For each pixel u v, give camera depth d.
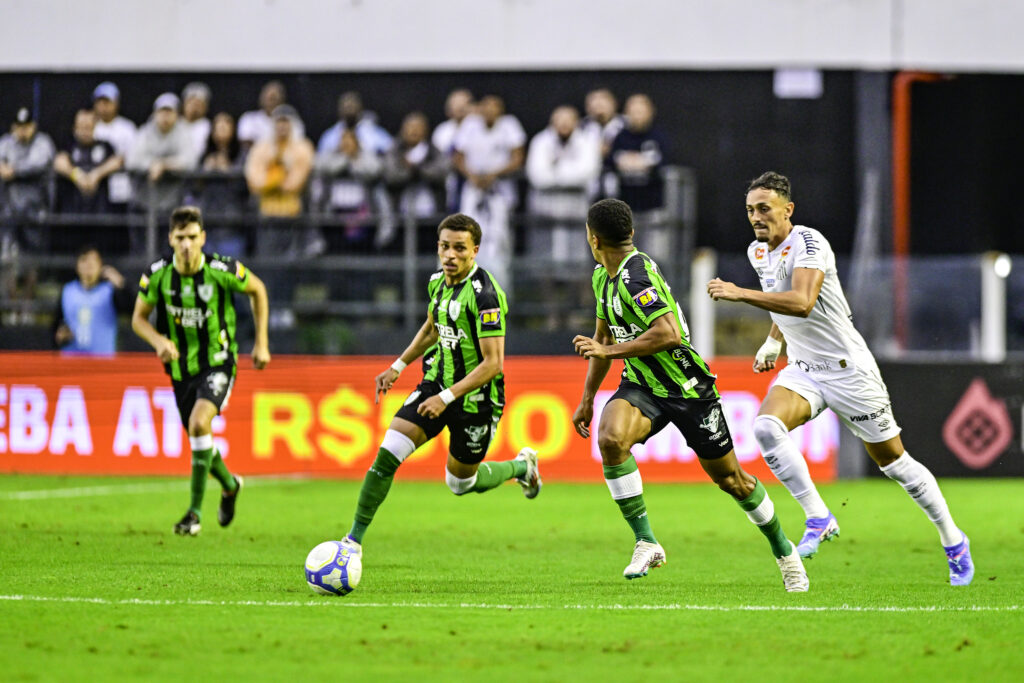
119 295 49.84
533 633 18.86
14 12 62.56
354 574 21.94
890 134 62.47
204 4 62.78
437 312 24.02
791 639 18.53
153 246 53.81
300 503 39.59
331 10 62.81
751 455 47.09
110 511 36.62
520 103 61.69
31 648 17.45
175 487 43.78
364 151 56.12
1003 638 18.72
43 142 55.69
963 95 63.31
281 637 18.38
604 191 55.56
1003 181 63.75
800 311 22.34
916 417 48.00
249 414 47.78
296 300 50.44
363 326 50.47
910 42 63.09
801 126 62.28
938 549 30.42
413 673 16.27
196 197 55.56
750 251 24.94
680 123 61.94
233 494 31.91
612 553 29.02
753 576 25.41
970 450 48.09
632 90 61.78
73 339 49.50
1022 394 48.09
